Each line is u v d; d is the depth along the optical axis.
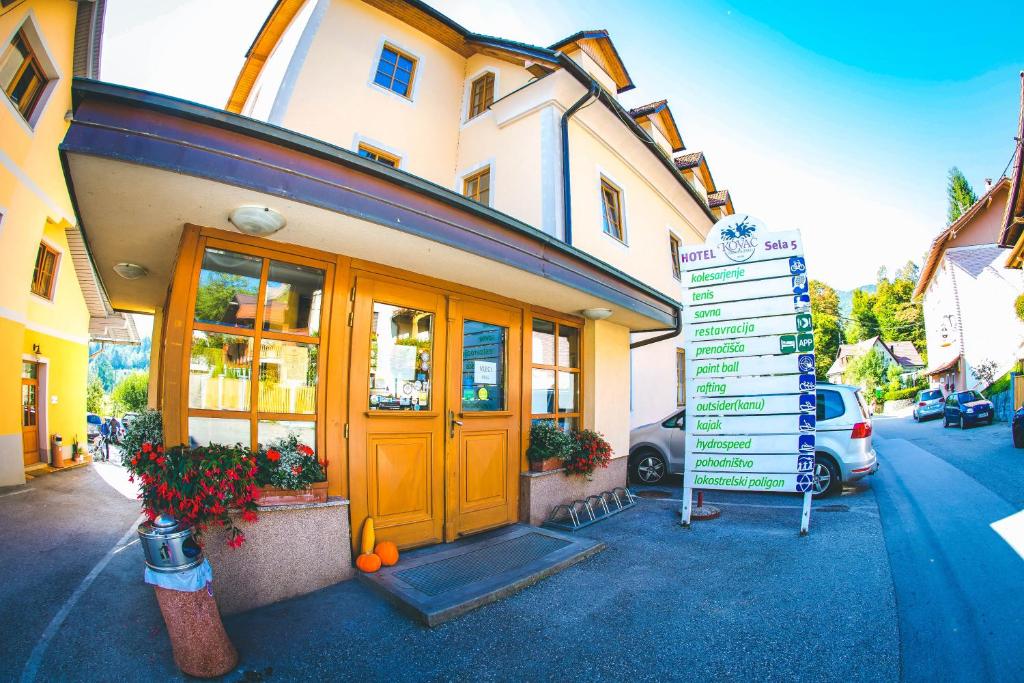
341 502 4.24
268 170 3.34
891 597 4.07
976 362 28.58
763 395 6.18
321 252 4.52
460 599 3.85
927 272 36.25
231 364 4.02
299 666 3.06
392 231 4.05
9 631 3.54
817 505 7.60
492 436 5.94
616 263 10.45
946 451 13.59
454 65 11.42
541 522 6.26
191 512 3.22
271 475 3.88
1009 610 3.71
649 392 12.40
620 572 4.74
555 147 9.15
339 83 9.37
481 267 5.02
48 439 13.95
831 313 62.75
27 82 11.32
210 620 2.96
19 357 11.23
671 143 16.12
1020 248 14.16
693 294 6.60
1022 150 11.81
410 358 5.14
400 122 10.11
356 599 3.95
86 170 3.03
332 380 4.48
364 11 9.96
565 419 7.19
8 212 10.62
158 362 7.59
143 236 4.21
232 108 13.48
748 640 3.46
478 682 2.95
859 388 8.43
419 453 5.12
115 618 3.72
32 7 10.42
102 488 10.75
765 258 6.34
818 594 4.20
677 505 7.63
